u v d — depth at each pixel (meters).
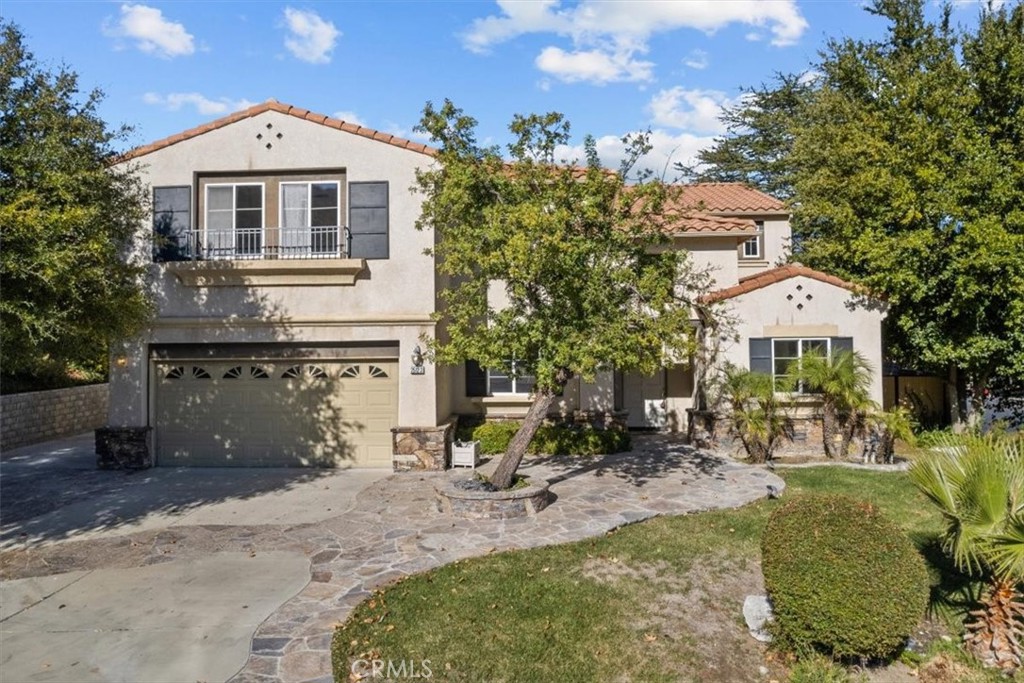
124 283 12.18
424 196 15.26
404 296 15.24
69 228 9.45
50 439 20.33
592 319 10.64
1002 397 18.20
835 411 15.93
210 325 15.23
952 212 15.27
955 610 7.98
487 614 7.46
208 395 15.61
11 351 10.07
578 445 16.31
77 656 6.61
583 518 10.84
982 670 6.74
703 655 6.91
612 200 11.70
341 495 12.76
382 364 15.57
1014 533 6.26
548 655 6.70
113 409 15.45
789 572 6.61
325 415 15.53
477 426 16.95
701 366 17.47
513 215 10.11
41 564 9.19
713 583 8.45
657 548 9.46
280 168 15.36
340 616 7.43
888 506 11.66
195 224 15.49
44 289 9.45
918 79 16.86
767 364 16.61
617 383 19.06
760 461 15.29
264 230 15.46
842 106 20.02
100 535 10.42
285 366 15.57
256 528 10.68
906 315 16.67
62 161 10.06
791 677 6.52
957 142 15.63
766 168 36.28
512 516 10.92
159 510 11.82
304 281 15.23
